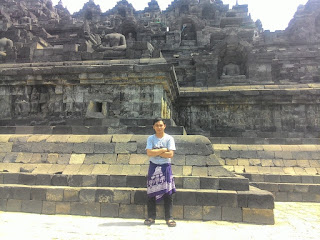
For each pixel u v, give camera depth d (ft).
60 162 31.91
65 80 43.75
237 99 61.31
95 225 23.54
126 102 42.63
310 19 110.93
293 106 60.39
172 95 52.70
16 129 37.83
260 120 61.05
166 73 41.09
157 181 24.08
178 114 64.03
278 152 45.32
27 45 65.46
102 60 49.52
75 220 25.25
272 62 73.51
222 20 99.91
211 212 26.00
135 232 21.65
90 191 27.61
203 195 26.35
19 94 45.37
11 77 44.78
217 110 62.85
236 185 27.37
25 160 32.65
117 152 31.68
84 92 43.78
